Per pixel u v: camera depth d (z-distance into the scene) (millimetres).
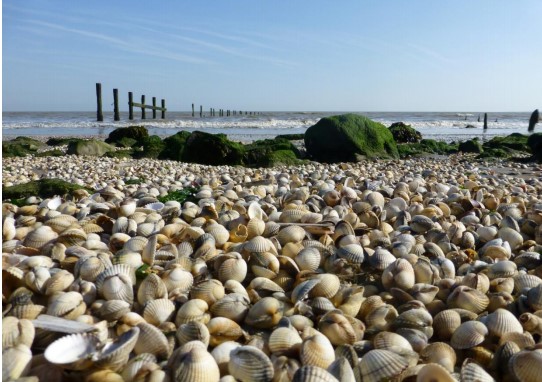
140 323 330
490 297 427
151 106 5797
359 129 1991
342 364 299
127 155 1980
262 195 884
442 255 533
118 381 287
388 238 577
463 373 305
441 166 1681
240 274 445
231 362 303
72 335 302
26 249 487
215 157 1778
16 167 1480
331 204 771
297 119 6625
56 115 8625
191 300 380
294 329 349
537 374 305
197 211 678
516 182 1266
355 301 410
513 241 605
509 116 10188
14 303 366
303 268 479
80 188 940
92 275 419
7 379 273
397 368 305
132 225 580
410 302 409
